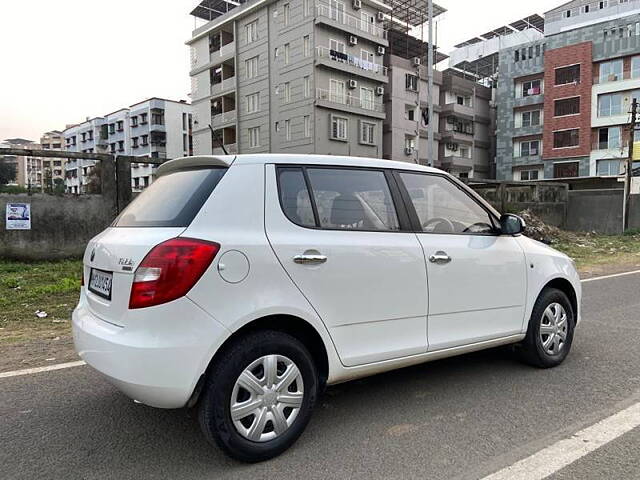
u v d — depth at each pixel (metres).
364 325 3.15
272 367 2.80
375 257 3.20
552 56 45.00
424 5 43.38
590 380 4.05
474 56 61.44
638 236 20.47
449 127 50.12
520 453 2.87
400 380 4.10
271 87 37.69
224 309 2.62
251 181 2.93
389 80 42.03
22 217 10.41
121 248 2.75
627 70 41.19
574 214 23.22
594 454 2.84
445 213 3.79
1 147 10.24
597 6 53.97
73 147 82.81
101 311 2.85
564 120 44.41
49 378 4.17
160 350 2.49
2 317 6.32
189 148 66.31
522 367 4.39
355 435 3.12
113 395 3.80
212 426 2.63
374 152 39.25
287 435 2.88
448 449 2.94
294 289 2.85
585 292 8.20
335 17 35.91
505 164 49.47
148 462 2.81
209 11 44.47
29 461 2.82
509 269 3.97
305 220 3.04
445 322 3.57
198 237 2.63
